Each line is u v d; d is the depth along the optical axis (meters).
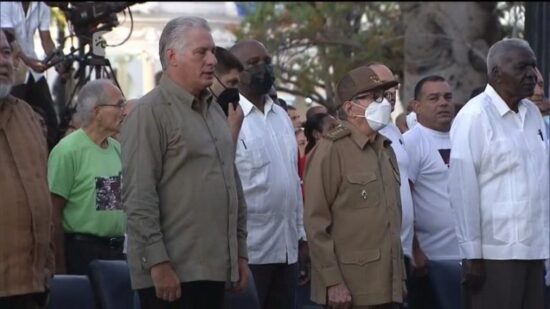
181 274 7.98
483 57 20.66
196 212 8.02
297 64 22.50
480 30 20.81
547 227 9.55
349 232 8.94
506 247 9.43
